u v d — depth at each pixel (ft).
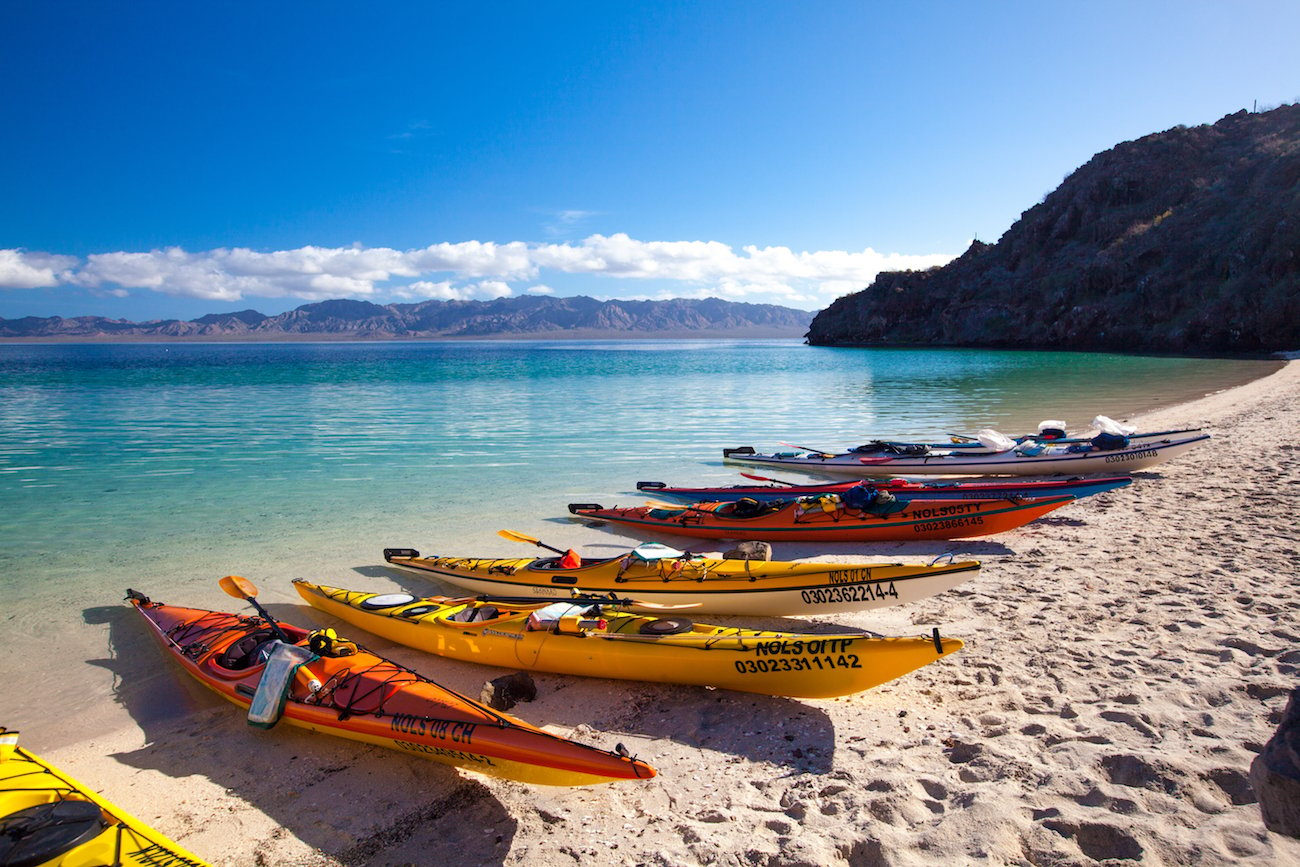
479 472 58.23
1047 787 15.55
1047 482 42.24
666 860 14.56
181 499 48.73
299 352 647.15
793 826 15.25
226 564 35.60
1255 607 24.77
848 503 37.96
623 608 24.98
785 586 26.58
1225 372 140.36
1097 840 13.83
